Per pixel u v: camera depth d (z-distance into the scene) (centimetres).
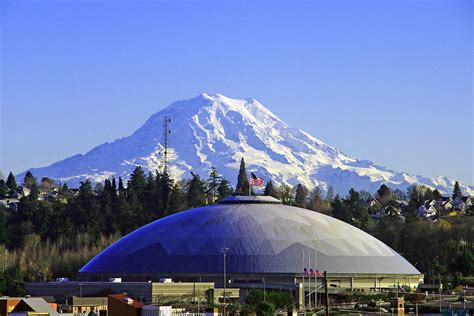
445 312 19800
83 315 18688
